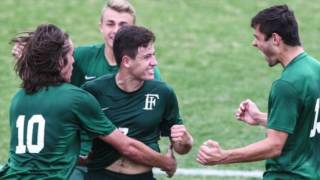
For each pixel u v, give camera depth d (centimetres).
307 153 1734
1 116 3148
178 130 1759
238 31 4128
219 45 3966
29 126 1642
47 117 1641
